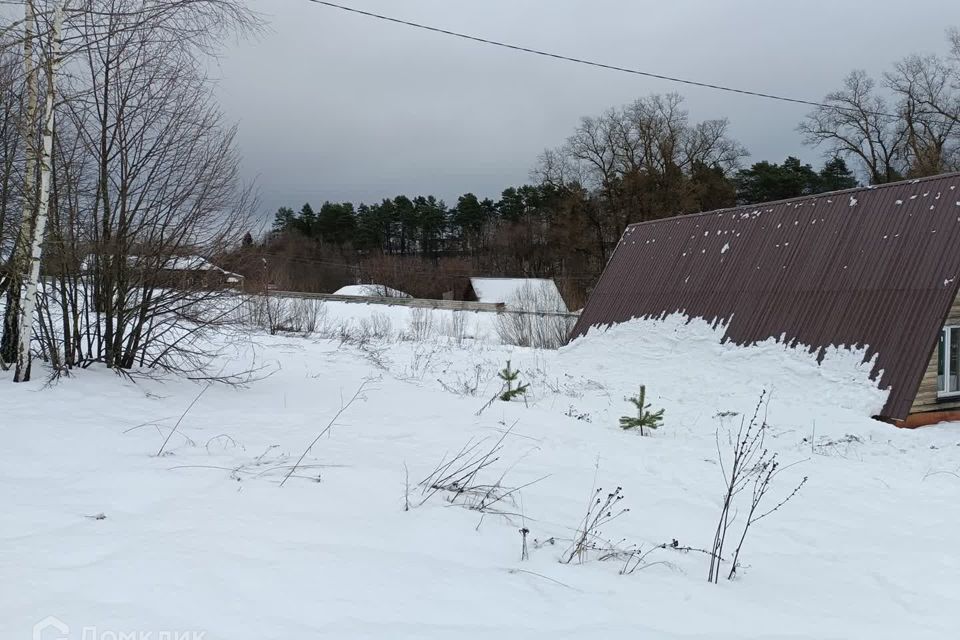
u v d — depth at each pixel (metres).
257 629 3.14
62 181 9.35
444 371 16.91
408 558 4.32
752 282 18.17
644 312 21.00
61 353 9.96
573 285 49.41
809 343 15.61
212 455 6.54
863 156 48.69
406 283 66.81
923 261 14.46
